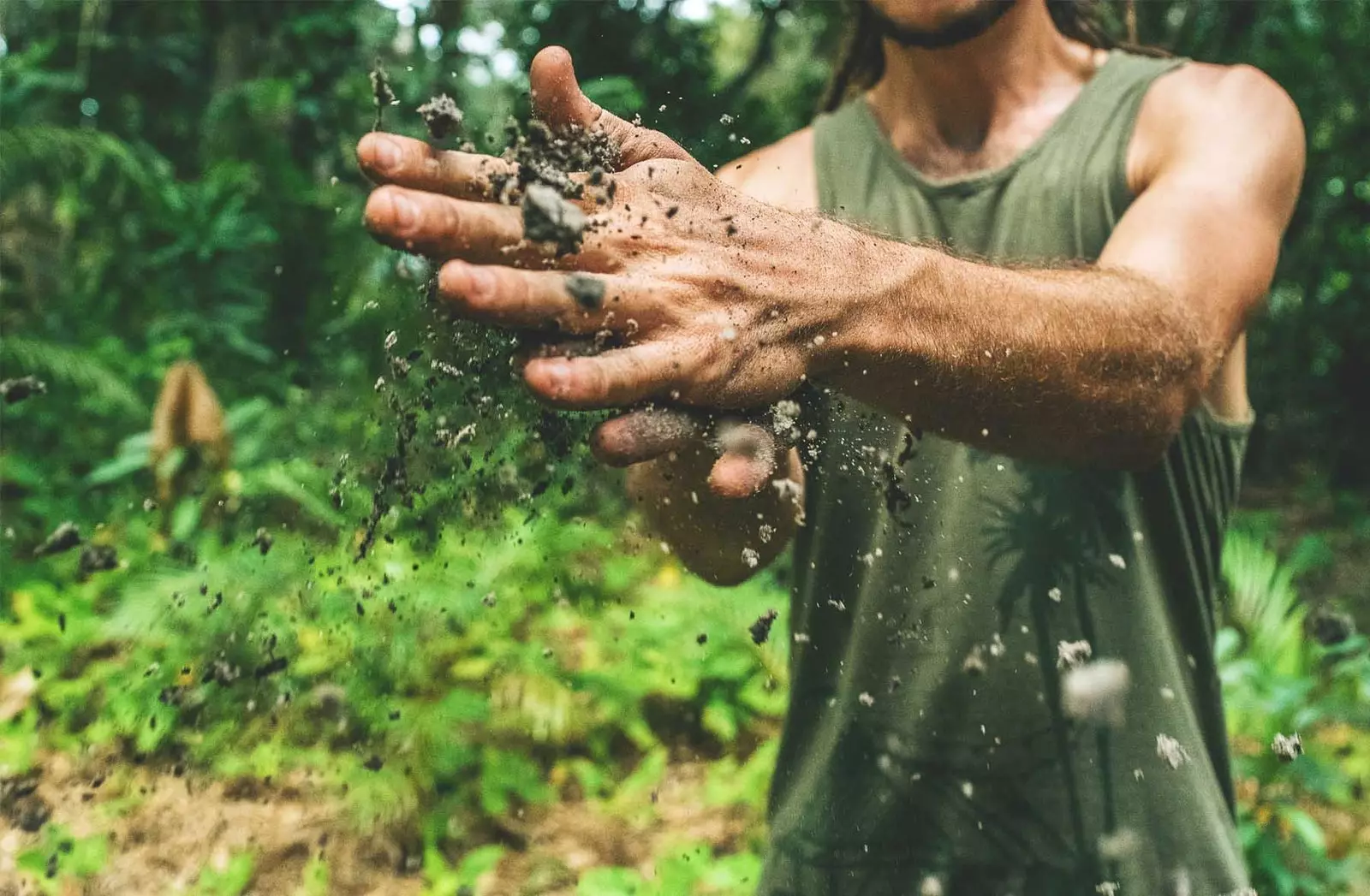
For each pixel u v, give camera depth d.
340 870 2.45
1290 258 7.73
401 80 5.12
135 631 2.82
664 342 0.69
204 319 5.77
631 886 2.27
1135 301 0.91
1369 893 2.49
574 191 0.71
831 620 1.26
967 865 1.14
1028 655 1.12
